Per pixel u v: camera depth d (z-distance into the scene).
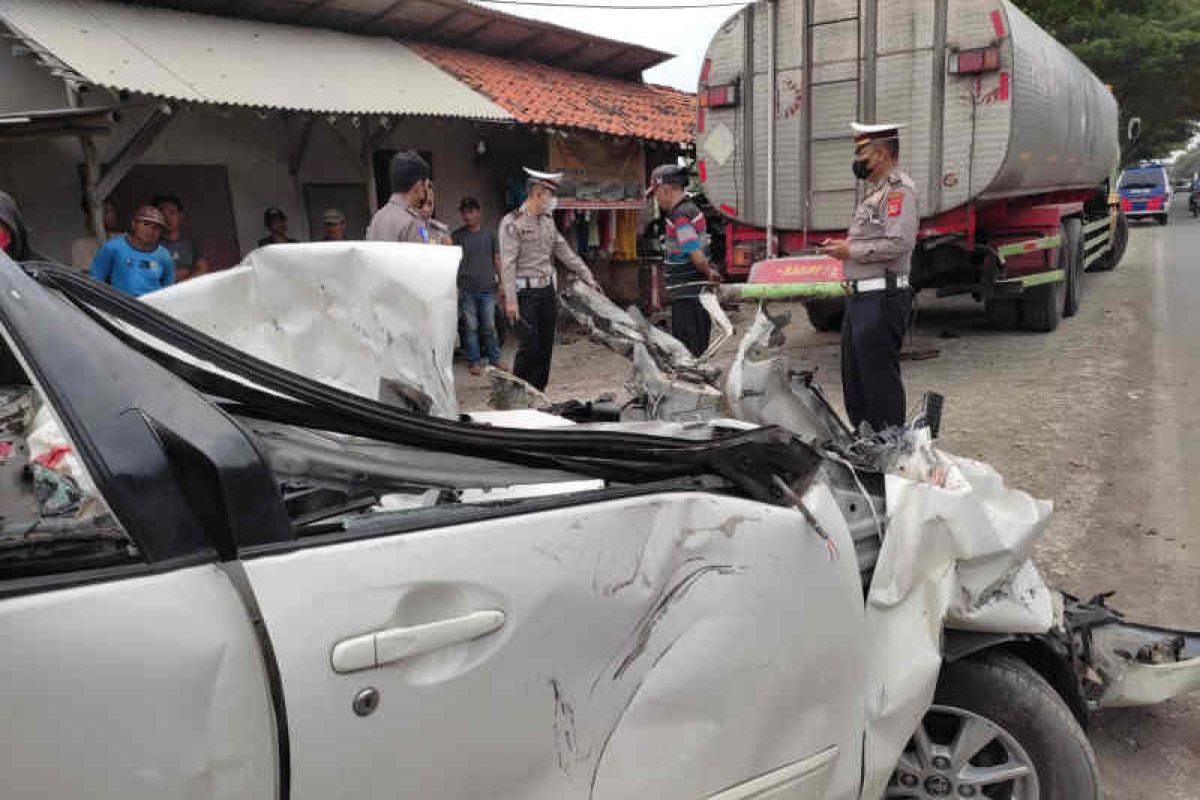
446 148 11.60
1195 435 6.00
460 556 1.48
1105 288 13.69
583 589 1.60
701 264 6.59
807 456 2.02
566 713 1.58
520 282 6.51
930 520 2.25
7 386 1.98
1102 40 28.89
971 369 8.35
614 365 9.73
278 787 1.29
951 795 2.35
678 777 1.72
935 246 8.28
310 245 2.14
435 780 1.43
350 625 1.35
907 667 2.13
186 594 1.26
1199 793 2.72
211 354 1.65
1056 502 4.94
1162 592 3.89
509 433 1.72
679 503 1.78
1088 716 2.63
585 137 11.73
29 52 7.67
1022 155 8.05
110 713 1.19
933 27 7.70
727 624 1.78
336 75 9.30
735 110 8.77
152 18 8.88
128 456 1.28
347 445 1.68
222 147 9.26
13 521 1.56
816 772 1.96
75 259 7.62
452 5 10.63
